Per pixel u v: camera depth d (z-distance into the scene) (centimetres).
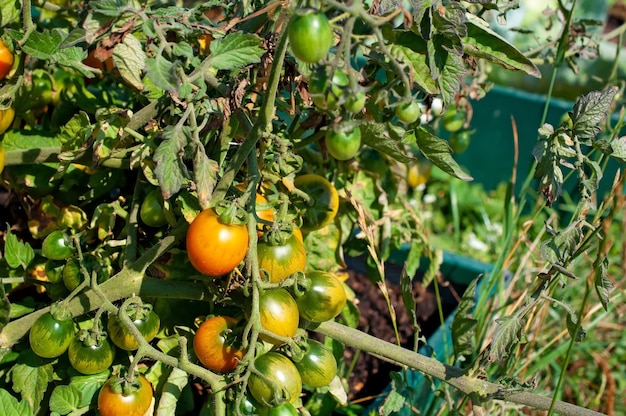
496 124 160
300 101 72
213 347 63
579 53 92
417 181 104
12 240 71
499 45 65
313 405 84
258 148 69
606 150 65
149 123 67
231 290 68
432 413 88
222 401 62
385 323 103
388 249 92
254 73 66
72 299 67
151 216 67
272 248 64
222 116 66
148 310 65
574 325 65
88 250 74
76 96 77
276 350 66
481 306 93
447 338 97
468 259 112
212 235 59
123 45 61
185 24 63
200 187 60
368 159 88
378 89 72
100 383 67
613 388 111
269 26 68
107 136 67
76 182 74
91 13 60
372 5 65
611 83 98
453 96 65
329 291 64
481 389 70
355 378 94
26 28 66
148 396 63
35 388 67
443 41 64
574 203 146
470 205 162
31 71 73
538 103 154
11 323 67
